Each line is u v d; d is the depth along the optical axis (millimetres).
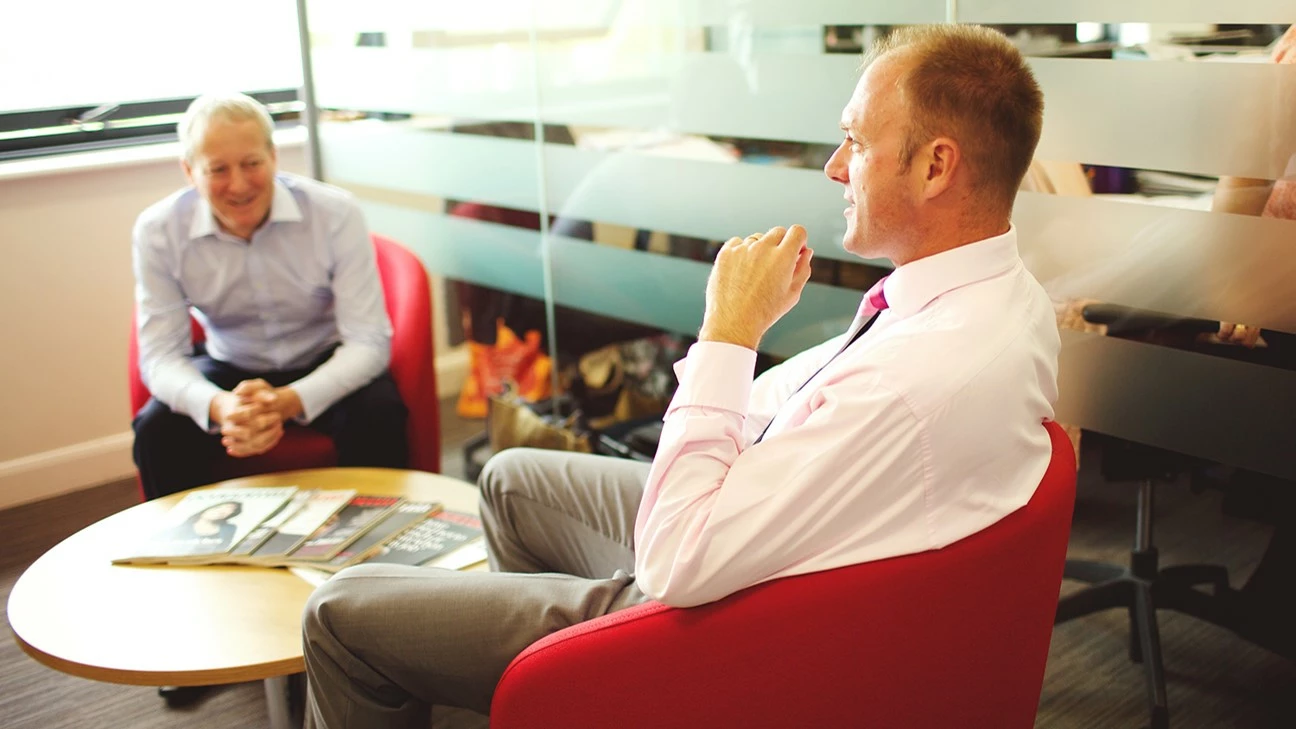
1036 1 1837
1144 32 1725
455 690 1409
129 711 2174
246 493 2061
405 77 3209
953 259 1261
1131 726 1943
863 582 1153
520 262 3074
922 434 1141
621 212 2703
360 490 2139
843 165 1359
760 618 1152
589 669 1177
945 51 1227
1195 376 1801
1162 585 2141
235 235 2480
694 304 2588
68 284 3135
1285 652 2045
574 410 3053
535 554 1828
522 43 2828
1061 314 1945
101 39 3293
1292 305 1665
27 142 3213
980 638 1233
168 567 1826
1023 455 1232
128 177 3184
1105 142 1812
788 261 1296
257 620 1655
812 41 2152
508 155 2986
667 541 1185
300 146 3605
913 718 1241
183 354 2500
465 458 3230
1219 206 1706
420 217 3352
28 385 3115
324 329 2666
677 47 2424
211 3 3471
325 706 1438
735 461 1190
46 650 1576
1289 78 1594
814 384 1311
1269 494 1849
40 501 3150
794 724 1203
